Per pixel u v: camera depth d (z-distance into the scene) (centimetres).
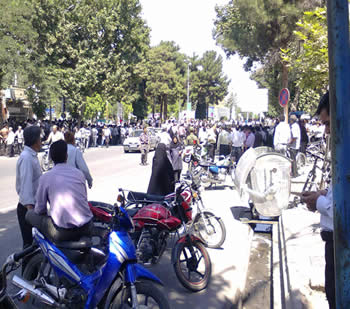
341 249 222
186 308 462
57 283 388
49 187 395
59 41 3653
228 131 2011
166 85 6938
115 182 1378
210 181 1221
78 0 3734
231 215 927
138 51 4281
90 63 3719
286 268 554
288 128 1312
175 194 592
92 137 3491
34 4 3462
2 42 2591
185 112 5712
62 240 386
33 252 412
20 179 466
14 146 2598
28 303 405
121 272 363
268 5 1986
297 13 1870
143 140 2006
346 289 222
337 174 222
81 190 400
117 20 3866
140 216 536
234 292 510
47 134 3102
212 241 698
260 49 2444
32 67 2800
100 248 480
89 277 372
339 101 219
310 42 902
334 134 222
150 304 380
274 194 805
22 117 4103
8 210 937
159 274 574
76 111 3928
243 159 851
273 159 811
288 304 451
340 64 219
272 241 735
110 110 6688
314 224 757
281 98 1338
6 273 403
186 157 1471
